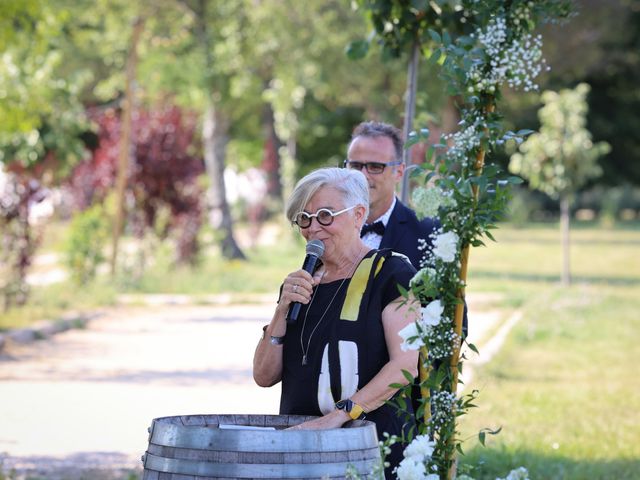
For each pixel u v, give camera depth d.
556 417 10.77
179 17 33.91
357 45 7.81
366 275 4.37
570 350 16.39
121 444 9.40
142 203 27.86
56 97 22.56
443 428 4.14
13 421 10.33
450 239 4.02
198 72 33.25
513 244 50.03
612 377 13.74
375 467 3.74
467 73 4.31
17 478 7.92
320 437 3.76
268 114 53.62
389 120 37.72
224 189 35.94
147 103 33.69
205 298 24.33
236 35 33.81
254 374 4.63
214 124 35.56
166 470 3.79
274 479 3.69
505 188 4.14
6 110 17.94
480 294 26.03
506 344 16.56
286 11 33.69
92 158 32.72
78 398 11.66
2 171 20.70
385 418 4.33
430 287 4.08
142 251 27.42
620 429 10.19
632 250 45.56
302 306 4.45
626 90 65.94
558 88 60.09
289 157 45.84
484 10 4.45
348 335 4.32
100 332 18.20
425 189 4.12
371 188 5.78
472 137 4.22
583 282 30.16
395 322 4.29
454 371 4.15
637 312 22.05
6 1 15.19
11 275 20.20
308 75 36.03
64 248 24.83
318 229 4.38
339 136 62.50
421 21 7.56
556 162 29.03
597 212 77.69
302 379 4.39
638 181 70.19
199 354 15.50
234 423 4.29
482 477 8.05
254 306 23.38
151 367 14.12
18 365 14.09
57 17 17.23
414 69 7.60
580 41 41.62
